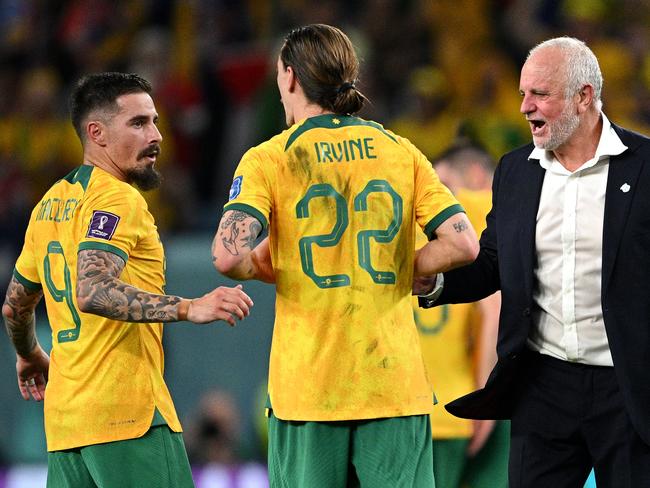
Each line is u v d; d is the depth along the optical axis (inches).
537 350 663.1
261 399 1330.0
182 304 593.0
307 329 583.5
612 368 645.3
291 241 586.2
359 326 581.6
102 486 626.5
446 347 816.9
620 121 1624.0
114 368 625.9
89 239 615.2
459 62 1724.9
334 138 592.4
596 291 645.9
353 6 1804.9
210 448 1235.2
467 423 810.2
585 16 1717.5
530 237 658.2
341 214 585.6
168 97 1771.7
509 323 662.5
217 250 571.5
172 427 641.6
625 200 640.4
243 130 1764.3
